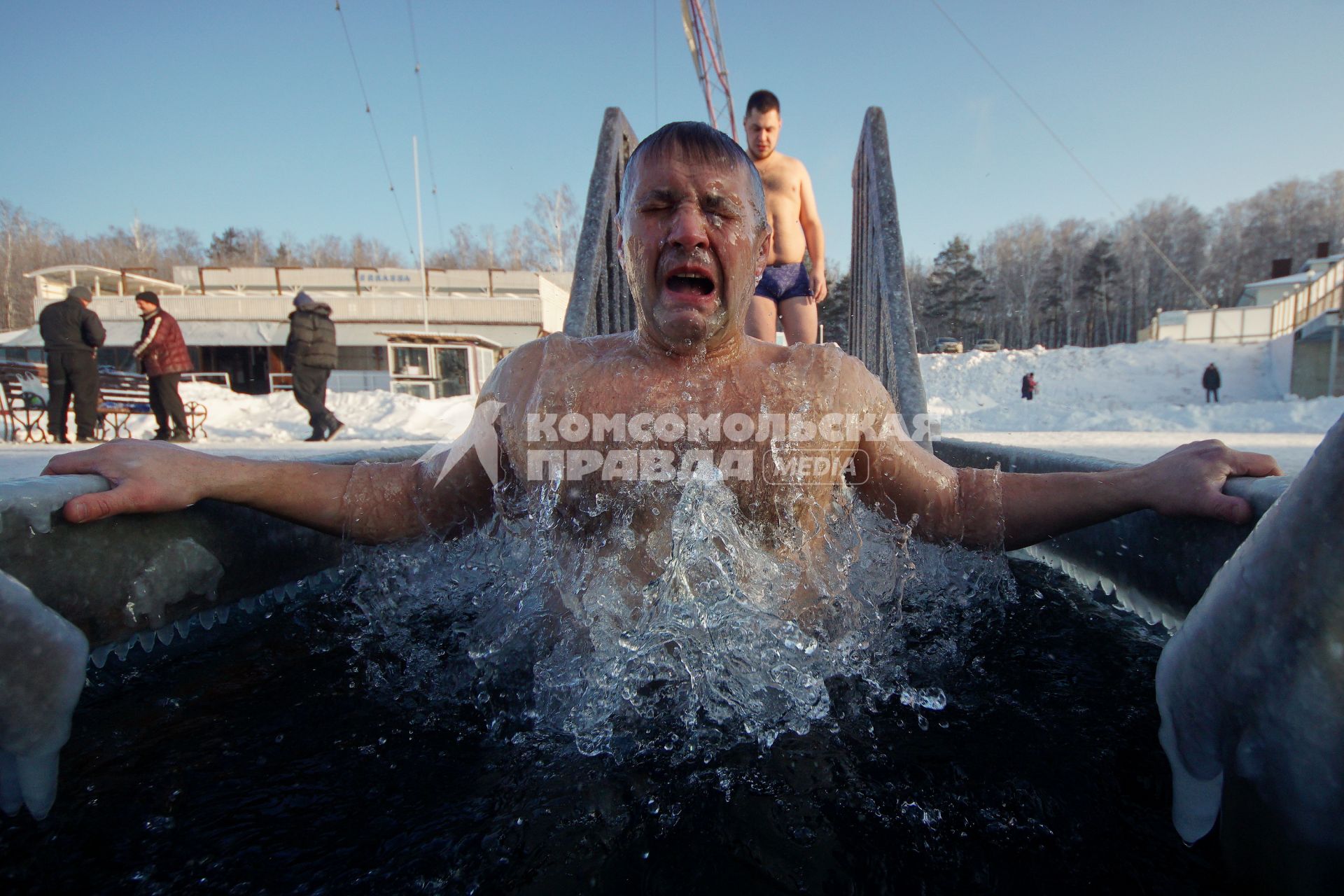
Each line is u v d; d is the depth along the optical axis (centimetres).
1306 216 7125
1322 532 76
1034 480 169
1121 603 183
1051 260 7262
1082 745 122
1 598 97
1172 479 149
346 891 89
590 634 143
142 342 879
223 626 170
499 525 172
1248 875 86
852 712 134
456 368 2142
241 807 106
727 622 144
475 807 106
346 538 171
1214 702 90
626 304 439
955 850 97
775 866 94
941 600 182
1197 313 3734
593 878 92
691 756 119
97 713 132
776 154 514
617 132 423
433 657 158
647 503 149
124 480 139
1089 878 92
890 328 354
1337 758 75
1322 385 2334
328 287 3547
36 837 98
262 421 1328
